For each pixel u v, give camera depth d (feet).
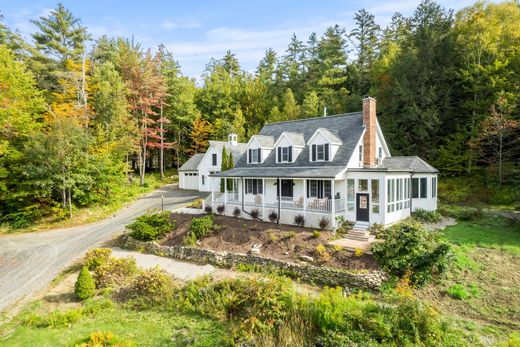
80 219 86.07
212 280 43.86
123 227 78.59
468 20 106.32
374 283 40.42
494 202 83.41
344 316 28.22
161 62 160.15
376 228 56.13
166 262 56.90
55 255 61.36
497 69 92.12
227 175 77.36
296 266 47.14
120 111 114.93
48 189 82.69
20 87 95.45
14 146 87.25
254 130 155.02
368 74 158.81
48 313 38.32
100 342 27.94
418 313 27.17
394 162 75.36
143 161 142.20
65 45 135.64
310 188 70.54
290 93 153.89
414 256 42.39
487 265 43.62
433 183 76.07
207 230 63.52
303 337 27.66
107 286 45.11
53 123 84.89
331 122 79.25
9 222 82.12
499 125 85.76
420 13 117.29
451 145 99.76
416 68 105.19
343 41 171.01
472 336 28.78
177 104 160.76
